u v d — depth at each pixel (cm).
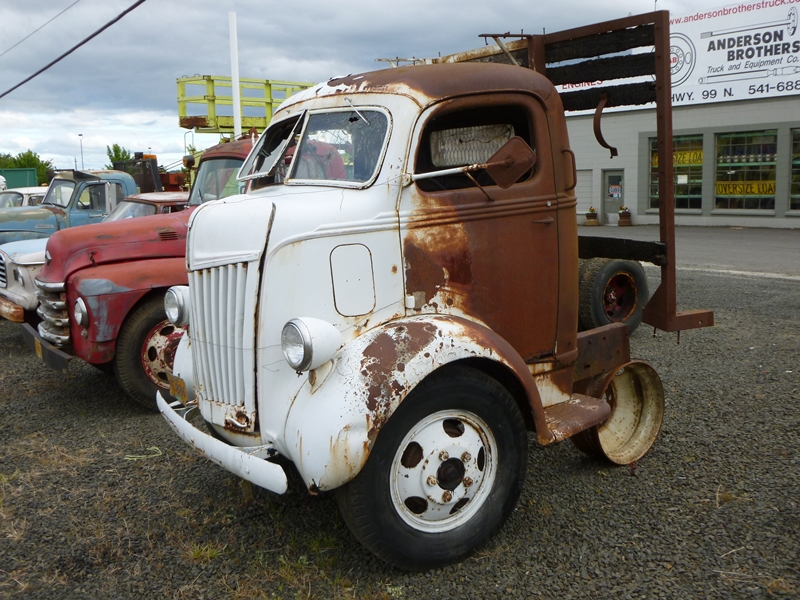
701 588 286
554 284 364
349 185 326
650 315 461
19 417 546
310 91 381
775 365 585
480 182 351
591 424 357
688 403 501
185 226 583
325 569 312
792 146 1877
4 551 338
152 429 507
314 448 274
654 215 2125
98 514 374
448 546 306
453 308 331
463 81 333
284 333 285
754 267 1152
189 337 370
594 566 306
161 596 299
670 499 362
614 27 450
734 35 1917
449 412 307
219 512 371
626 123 2136
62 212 1022
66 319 547
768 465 394
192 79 1466
